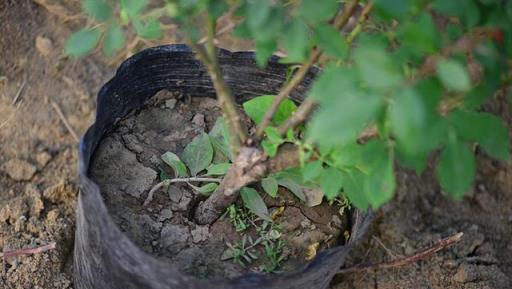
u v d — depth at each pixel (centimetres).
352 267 192
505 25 99
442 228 213
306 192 165
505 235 215
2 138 209
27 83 217
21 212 196
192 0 116
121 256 141
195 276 150
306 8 100
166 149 171
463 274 199
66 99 215
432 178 222
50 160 208
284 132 132
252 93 179
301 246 159
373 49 89
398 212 212
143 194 162
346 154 118
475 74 112
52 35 222
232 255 155
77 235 168
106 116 164
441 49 98
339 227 163
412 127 82
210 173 159
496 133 100
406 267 200
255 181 153
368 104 83
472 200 221
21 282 185
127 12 121
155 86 177
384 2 93
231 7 121
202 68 175
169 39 217
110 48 113
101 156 165
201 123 178
